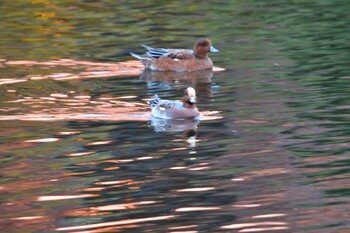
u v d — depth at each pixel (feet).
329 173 107.86
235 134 126.72
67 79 171.73
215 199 99.96
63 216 96.22
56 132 130.11
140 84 168.14
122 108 145.79
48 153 119.55
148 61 185.68
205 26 229.25
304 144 120.26
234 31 220.84
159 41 212.43
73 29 230.89
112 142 124.26
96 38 217.97
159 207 98.22
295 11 245.65
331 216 94.07
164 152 118.93
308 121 131.64
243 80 165.89
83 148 121.70
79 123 135.33
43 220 95.45
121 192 103.60
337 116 133.69
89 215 96.58
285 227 91.30
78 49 204.44
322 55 184.85
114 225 93.45
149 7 261.85
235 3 263.90
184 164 113.39
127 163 114.42
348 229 90.38
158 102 140.46
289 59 182.91
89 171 111.65
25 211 98.37
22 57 195.11
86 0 276.62
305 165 111.34
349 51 187.62
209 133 127.95
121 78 174.50
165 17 244.42
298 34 211.61
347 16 233.76
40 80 170.19
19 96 155.22
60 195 102.99
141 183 106.32
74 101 150.92
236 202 99.04
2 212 98.17
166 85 167.32
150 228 92.22
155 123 134.92
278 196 100.42
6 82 168.25
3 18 248.93
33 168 113.50
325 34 209.46
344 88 152.25
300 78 163.02
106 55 197.26
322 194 100.73
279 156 115.44
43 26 235.81
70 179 108.68
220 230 90.94
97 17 247.50
